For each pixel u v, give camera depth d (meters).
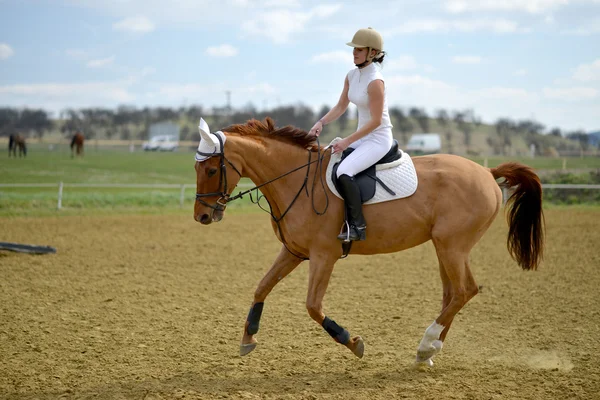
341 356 6.64
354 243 6.38
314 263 6.20
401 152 6.61
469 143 77.25
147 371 6.07
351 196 6.07
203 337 7.29
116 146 72.56
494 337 7.38
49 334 7.28
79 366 6.18
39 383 5.68
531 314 8.41
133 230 17.14
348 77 6.51
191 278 10.95
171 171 39.12
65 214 20.45
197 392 5.46
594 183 26.55
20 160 43.28
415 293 9.88
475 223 6.38
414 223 6.33
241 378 5.90
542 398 5.37
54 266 11.70
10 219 18.81
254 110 87.00
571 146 76.69
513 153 63.53
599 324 7.83
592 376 5.91
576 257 12.94
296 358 6.55
